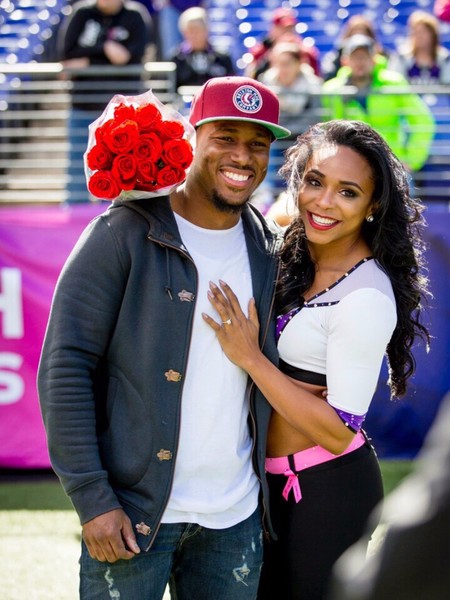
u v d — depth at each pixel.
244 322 2.30
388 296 2.36
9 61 8.54
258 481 2.44
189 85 6.48
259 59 7.21
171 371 2.24
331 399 2.32
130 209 2.28
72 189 6.02
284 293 2.44
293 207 2.53
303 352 2.40
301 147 2.52
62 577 3.76
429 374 5.16
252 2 9.34
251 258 2.43
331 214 2.36
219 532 2.33
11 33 8.72
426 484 1.10
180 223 2.36
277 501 2.49
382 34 9.05
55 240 5.02
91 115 6.00
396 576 1.09
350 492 2.42
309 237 2.41
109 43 6.32
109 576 2.24
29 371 5.04
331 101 5.91
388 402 5.19
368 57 6.03
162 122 2.26
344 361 2.31
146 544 2.21
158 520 2.22
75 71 5.65
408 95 5.83
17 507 4.61
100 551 2.16
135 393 2.24
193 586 2.41
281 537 2.48
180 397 2.24
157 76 6.54
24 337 5.04
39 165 6.00
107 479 2.20
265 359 2.31
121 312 2.23
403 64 6.66
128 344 2.24
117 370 2.27
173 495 2.27
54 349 2.20
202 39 6.50
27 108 6.92
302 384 2.41
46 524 4.36
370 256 2.45
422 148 5.82
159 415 2.23
